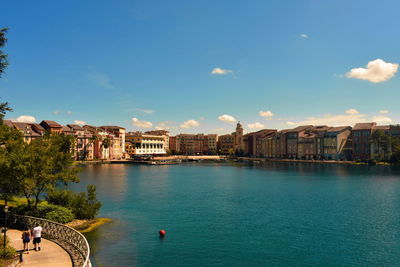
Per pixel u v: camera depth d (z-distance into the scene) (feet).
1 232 113.80
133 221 165.58
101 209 196.34
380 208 202.90
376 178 387.55
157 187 310.24
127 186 315.99
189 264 108.17
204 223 163.53
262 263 109.81
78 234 97.66
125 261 109.60
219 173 488.85
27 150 131.23
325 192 275.59
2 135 130.52
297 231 148.87
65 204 164.66
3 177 119.44
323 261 111.75
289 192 276.62
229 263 109.60
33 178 131.95
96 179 379.96
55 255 91.97
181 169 584.81
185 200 233.96
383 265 108.27
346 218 174.91
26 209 138.62
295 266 107.34
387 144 632.38
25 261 86.84
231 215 182.29
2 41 104.94
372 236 140.67
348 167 585.63
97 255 114.52
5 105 109.91
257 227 156.04
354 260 112.57
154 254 116.98
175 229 151.12
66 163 151.02
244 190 289.74
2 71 106.52
